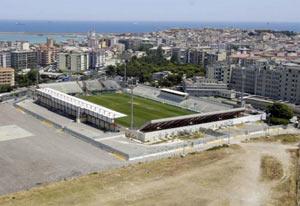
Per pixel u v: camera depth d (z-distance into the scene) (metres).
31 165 185.25
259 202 149.50
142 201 146.88
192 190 157.62
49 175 173.25
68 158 195.75
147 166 184.50
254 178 171.38
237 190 159.12
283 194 156.62
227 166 184.25
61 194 152.12
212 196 153.00
